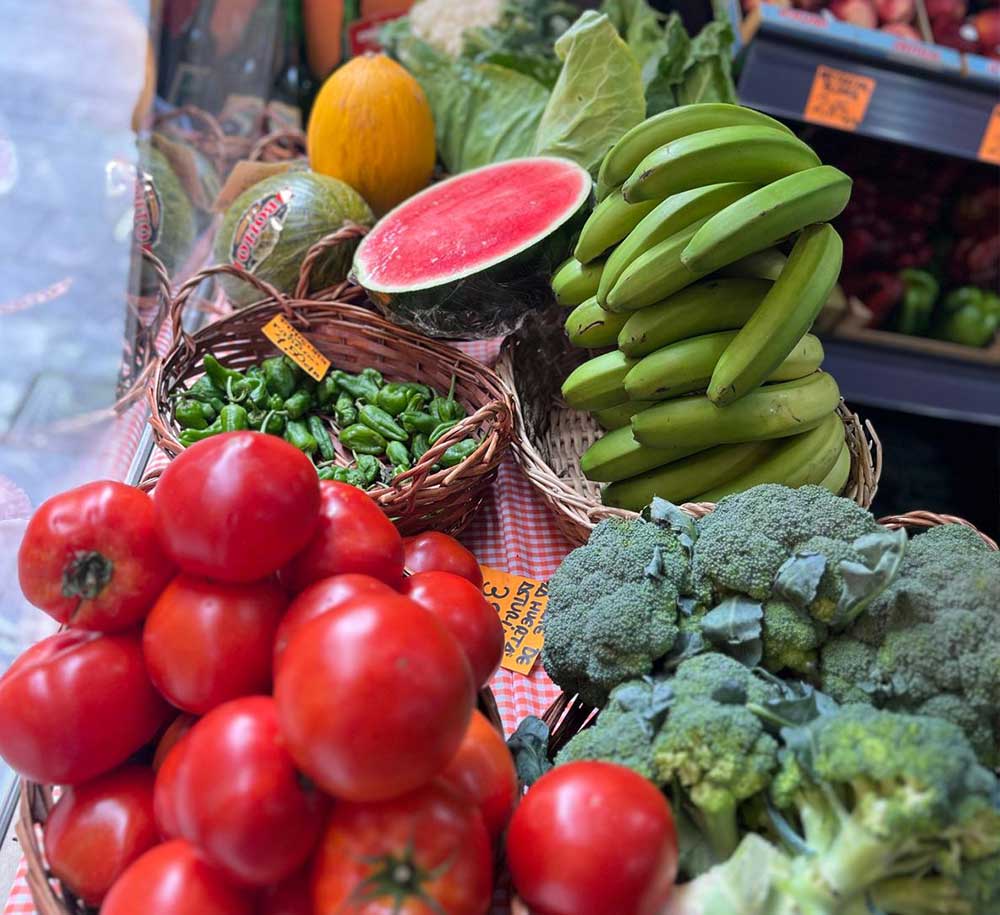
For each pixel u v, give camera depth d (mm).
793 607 888
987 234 2324
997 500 2398
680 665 874
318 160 1840
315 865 643
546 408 1605
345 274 1672
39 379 1280
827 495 967
